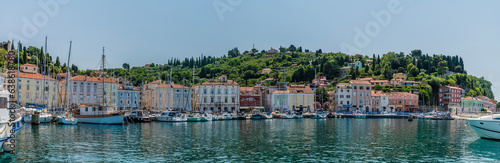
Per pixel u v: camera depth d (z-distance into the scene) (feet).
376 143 224.53
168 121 406.82
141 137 240.94
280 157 173.17
